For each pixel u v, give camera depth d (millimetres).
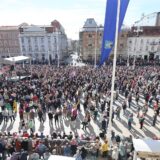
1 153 13070
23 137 13836
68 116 20109
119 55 71688
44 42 74625
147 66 53094
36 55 75938
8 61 43188
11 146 13102
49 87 25531
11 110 19516
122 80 30016
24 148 13266
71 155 13016
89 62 68875
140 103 24547
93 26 72000
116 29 12414
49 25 80375
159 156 10133
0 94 22469
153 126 18938
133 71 39750
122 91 27672
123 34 70250
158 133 17688
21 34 73562
